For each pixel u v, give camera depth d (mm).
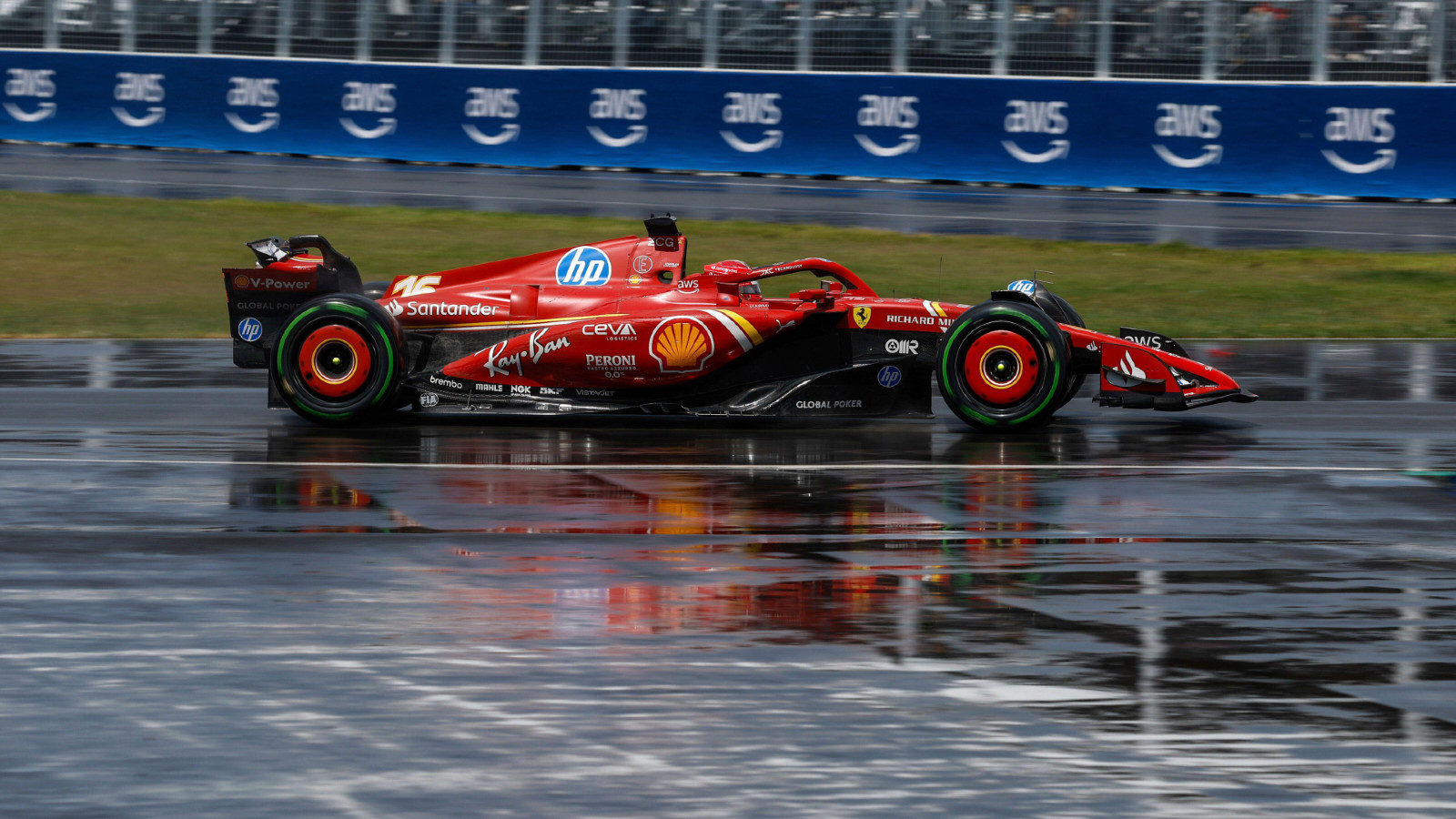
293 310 28203
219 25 83938
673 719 12172
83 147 83562
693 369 27391
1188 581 16594
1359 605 15656
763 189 72688
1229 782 11023
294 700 12531
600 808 10516
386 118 81562
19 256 55875
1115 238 61156
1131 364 27594
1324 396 32750
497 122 80375
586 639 14242
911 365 27672
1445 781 11070
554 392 27828
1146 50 74938
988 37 76625
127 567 16844
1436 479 23000
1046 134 75125
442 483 22141
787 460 24469
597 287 28438
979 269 54250
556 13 81438
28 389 32656
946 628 14672
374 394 27172
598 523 19375
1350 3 72875
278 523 19219
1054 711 12398
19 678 13016
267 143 82938
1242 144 73125
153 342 41375
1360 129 71875
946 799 10711
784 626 14703
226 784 10867
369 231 60219
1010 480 22641
